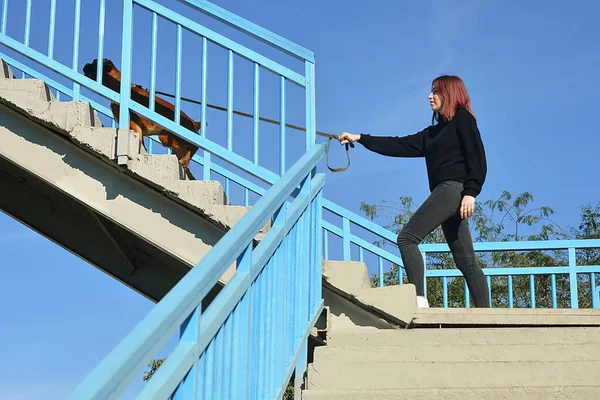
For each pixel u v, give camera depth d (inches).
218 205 194.7
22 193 259.0
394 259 260.2
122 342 82.4
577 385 151.6
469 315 192.7
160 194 202.1
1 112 205.5
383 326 198.1
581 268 259.4
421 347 169.0
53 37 208.5
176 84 203.2
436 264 424.5
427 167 207.9
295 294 158.9
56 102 199.0
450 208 201.3
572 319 190.4
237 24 204.4
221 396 113.6
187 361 99.7
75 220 264.7
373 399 149.6
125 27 204.2
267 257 138.5
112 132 196.7
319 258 186.5
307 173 175.9
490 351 168.6
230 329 118.6
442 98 207.3
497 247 266.5
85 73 246.4
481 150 199.9
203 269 104.4
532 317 191.6
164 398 93.1
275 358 143.3
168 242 201.2
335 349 169.5
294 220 161.9
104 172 203.6
